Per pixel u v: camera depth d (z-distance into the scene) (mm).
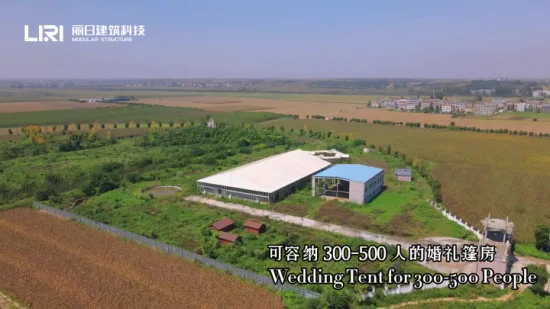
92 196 74438
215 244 51375
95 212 64625
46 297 39500
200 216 62594
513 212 65938
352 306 38156
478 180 88312
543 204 70375
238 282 42625
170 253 49406
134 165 96250
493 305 38562
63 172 90125
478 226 59594
